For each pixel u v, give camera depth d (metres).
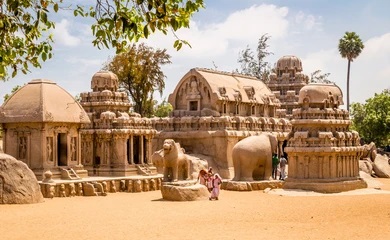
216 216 23.08
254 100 51.06
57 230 19.20
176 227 19.72
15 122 35.59
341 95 39.16
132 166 41.88
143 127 43.62
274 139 40.28
